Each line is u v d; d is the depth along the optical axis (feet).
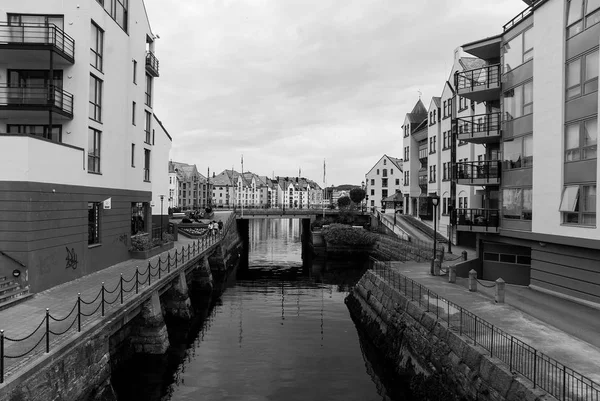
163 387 44.29
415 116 169.78
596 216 45.60
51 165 50.06
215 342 60.18
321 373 49.49
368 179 288.10
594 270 47.34
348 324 71.15
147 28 94.58
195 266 93.86
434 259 71.41
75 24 59.77
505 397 29.32
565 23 50.72
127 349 49.29
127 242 76.48
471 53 71.31
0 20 58.54
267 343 60.13
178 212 209.36
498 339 36.63
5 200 45.11
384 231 156.35
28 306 41.39
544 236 54.54
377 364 52.80
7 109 54.54
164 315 67.62
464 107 110.52
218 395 42.73
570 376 29.07
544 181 54.44
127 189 76.79
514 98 62.49
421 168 160.86
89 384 33.47
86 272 59.16
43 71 60.95
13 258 45.29
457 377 36.32
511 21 63.46
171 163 329.11
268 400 41.96
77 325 34.65
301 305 84.79
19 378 24.23
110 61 69.10
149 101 97.50
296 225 396.37
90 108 62.54
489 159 72.90
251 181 459.73
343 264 141.08
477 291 57.41
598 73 45.44
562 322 41.88
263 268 135.13
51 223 49.96
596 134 45.80
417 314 47.83
